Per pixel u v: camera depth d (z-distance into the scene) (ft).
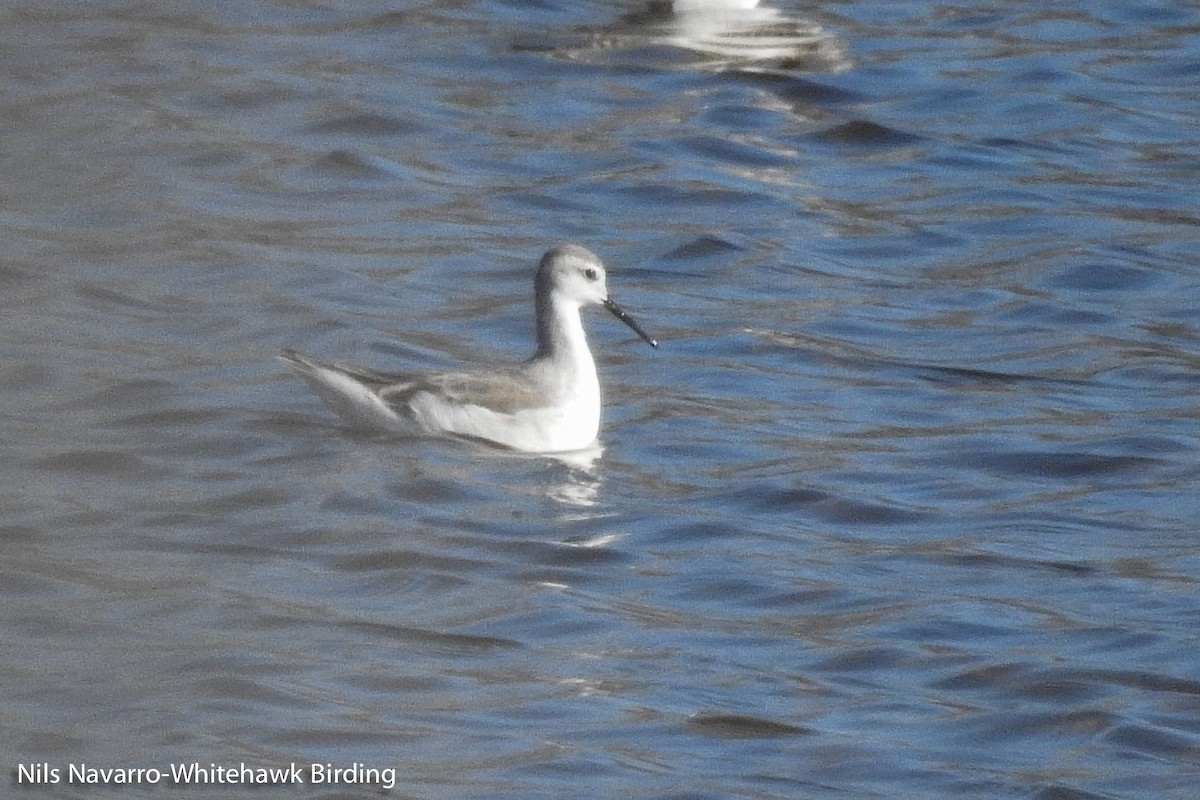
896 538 55.83
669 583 52.24
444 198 80.89
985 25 106.73
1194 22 107.86
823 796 42.19
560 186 83.05
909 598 51.88
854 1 109.91
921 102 95.50
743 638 49.47
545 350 59.77
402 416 58.80
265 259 72.90
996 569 53.93
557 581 51.88
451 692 45.75
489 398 58.59
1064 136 92.53
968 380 67.92
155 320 67.46
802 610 51.24
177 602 49.19
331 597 50.31
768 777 42.78
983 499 58.70
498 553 53.16
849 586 52.44
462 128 88.43
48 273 70.54
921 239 80.74
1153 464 61.26
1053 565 54.29
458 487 56.44
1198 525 57.26
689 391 65.57
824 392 66.28
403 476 56.85
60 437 58.65
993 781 43.11
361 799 40.78
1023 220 83.05
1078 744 45.06
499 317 69.82
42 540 52.34
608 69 97.19
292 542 53.11
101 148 82.48
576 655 48.01
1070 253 79.36
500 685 46.24
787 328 71.46
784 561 53.88
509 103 92.17
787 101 94.94
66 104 86.58
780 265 77.25
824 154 89.61
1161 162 89.92
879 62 100.17
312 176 81.76
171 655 46.50
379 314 69.26
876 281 76.69
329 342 66.49
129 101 87.56
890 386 67.00
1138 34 106.01
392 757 42.63
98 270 71.20
